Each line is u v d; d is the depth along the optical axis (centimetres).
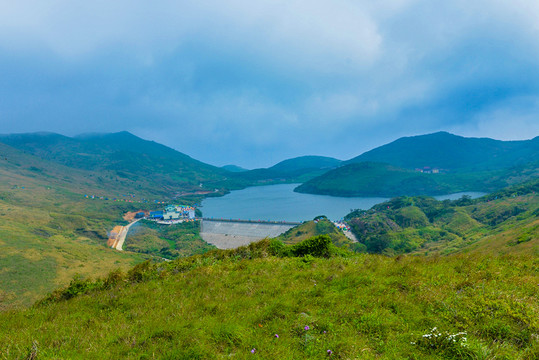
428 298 723
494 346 507
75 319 857
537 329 533
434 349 529
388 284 852
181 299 904
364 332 609
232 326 641
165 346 593
